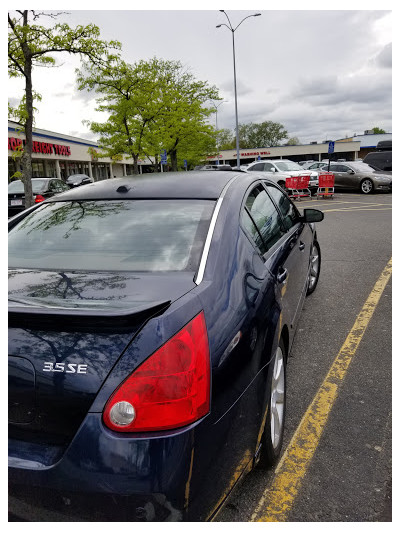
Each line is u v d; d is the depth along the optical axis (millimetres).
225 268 1839
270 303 2111
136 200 2305
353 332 3975
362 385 3072
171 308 1461
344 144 69875
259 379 1850
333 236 9039
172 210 2170
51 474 1317
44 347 1390
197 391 1391
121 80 15875
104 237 2064
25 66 8039
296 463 2303
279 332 2166
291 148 71500
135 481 1271
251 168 20297
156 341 1353
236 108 30312
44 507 1342
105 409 1312
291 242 3178
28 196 8484
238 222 2180
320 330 4043
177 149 32125
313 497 2059
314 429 2590
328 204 15445
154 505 1280
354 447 2418
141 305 1438
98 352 1351
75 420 1336
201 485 1388
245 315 1786
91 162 45281
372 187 18531
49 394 1365
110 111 18031
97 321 1331
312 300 4883
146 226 2082
